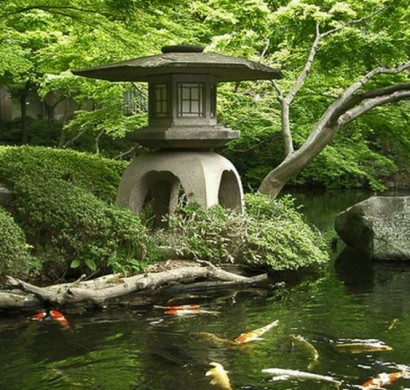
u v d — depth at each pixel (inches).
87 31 312.7
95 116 429.7
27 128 742.5
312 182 743.7
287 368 174.4
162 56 281.6
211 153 308.7
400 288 272.8
